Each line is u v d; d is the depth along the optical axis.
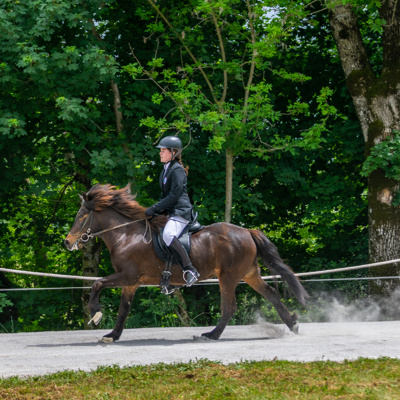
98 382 5.84
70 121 14.88
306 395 5.07
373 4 15.02
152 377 5.98
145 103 15.65
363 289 16.42
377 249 15.30
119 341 9.26
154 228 8.71
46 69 13.23
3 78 13.70
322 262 17.62
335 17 15.85
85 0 14.27
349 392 5.14
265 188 18.11
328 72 18.30
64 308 17.72
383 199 15.27
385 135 15.34
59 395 5.34
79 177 17.77
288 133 17.84
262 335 9.70
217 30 15.01
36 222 18.39
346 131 17.06
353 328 10.74
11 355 7.82
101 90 15.91
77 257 18.27
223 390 5.33
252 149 15.09
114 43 16.64
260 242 9.37
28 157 16.11
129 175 14.74
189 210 8.71
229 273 9.06
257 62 15.01
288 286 9.37
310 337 9.30
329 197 17.30
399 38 15.39
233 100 17.20
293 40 18.44
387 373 5.76
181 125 13.91
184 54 16.64
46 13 13.36
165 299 15.26
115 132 16.34
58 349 8.36
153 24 15.11
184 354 7.54
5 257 16.61
